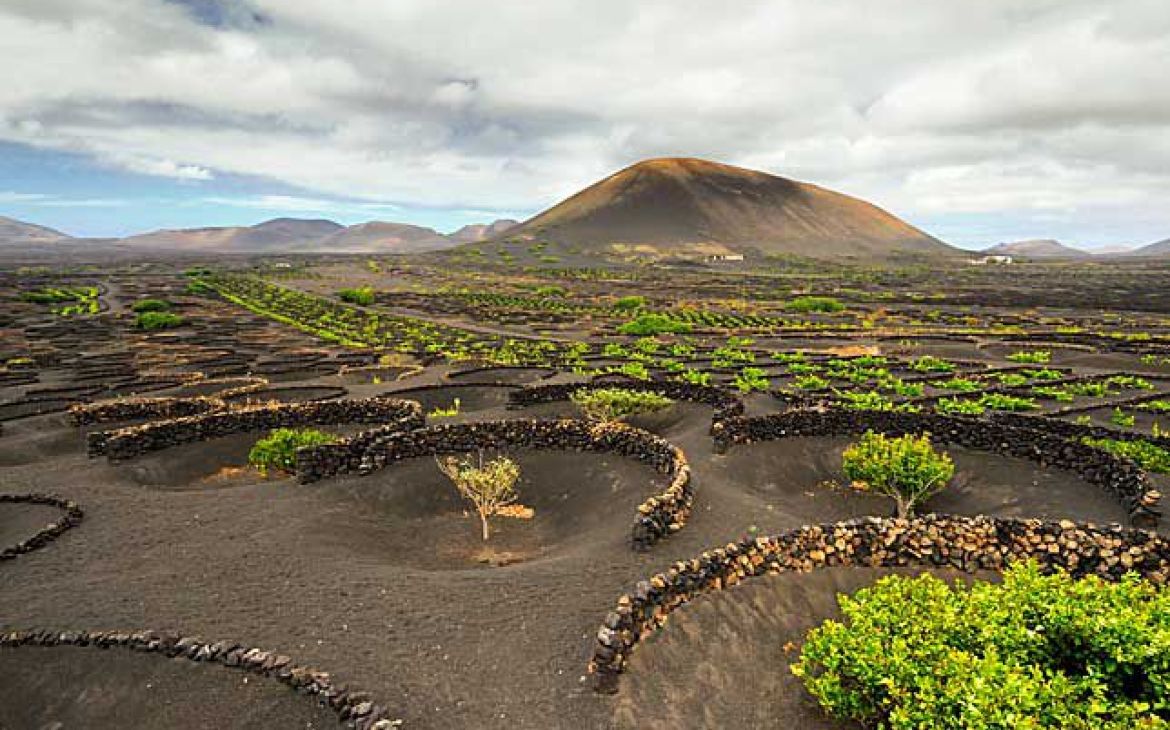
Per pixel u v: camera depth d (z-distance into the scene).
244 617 12.09
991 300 108.94
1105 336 58.81
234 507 17.91
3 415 32.56
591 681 10.14
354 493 19.22
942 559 14.04
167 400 29.91
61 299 103.56
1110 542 13.45
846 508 19.06
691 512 16.95
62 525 16.30
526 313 95.25
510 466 18.61
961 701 7.39
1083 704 7.38
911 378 38.47
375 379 42.56
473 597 12.84
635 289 146.12
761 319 83.44
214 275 171.50
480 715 9.47
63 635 11.20
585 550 15.20
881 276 193.50
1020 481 19.28
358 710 9.27
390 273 196.75
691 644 11.00
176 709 9.82
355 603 12.62
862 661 8.55
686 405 29.81
